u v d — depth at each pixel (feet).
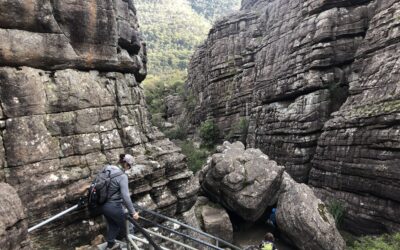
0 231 11.85
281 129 90.07
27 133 24.27
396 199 51.62
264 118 102.01
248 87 126.82
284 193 53.78
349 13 79.10
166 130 167.02
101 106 30.30
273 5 121.29
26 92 24.79
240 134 122.62
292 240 49.32
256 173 52.90
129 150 32.07
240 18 142.72
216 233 47.09
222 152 59.57
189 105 177.68
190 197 35.63
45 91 26.20
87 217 25.99
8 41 24.30
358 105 65.16
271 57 104.27
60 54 27.66
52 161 25.23
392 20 64.08
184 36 509.76
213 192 54.75
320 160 71.20
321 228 46.57
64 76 27.84
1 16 24.02
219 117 141.08
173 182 34.50
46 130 25.54
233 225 55.52
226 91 140.05
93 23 30.09
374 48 67.41
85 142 27.89
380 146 55.36
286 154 86.33
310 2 86.69
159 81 274.57
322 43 80.38
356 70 72.43
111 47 32.14
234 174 51.88
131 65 36.35
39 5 25.99
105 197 16.93
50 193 24.14
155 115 187.01
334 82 78.79
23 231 13.43
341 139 65.10
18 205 13.56
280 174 54.65
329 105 78.23
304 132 80.02
